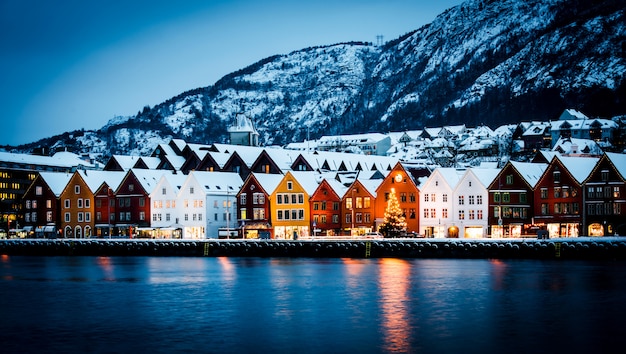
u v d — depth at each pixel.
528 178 143.12
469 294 89.19
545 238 126.19
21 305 87.69
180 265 127.69
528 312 78.50
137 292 96.19
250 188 163.50
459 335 69.06
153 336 70.62
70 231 178.75
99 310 83.88
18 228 186.62
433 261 123.50
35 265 132.50
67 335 71.62
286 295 91.44
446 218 148.25
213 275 111.69
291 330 72.00
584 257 118.62
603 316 76.25
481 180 145.75
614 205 134.25
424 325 73.12
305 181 161.00
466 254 125.69
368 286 96.81
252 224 161.88
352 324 74.06
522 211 142.62
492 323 73.62
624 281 97.19
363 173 172.25
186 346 66.75
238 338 69.25
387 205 152.75
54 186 182.50
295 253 137.50
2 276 115.12
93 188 176.88
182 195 166.38
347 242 134.00
